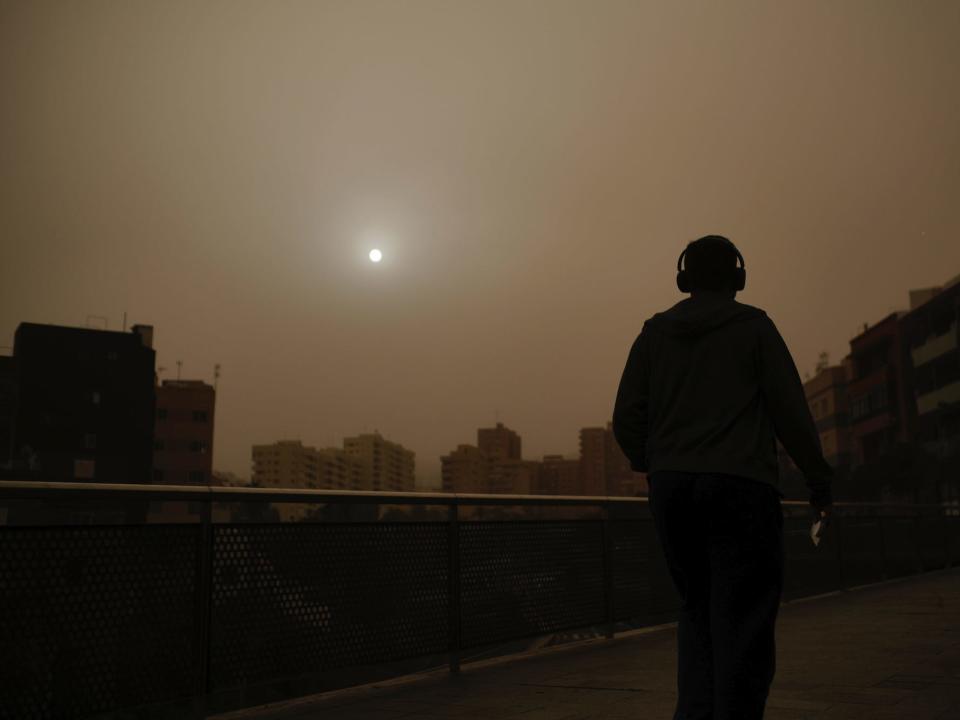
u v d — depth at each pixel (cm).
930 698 369
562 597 592
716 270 279
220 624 379
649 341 276
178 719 358
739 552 246
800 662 479
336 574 437
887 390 6869
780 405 252
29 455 8088
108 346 8562
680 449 254
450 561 508
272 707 402
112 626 340
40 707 315
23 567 315
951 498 5675
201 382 11356
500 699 407
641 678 450
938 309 6244
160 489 360
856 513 1080
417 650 476
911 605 802
